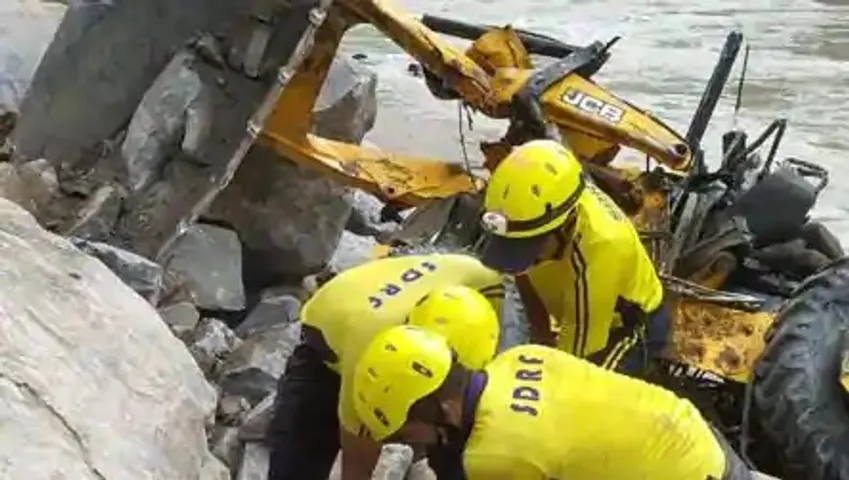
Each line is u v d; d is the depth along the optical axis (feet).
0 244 14.49
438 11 55.31
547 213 14.56
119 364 13.75
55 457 12.01
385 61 43.88
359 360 13.05
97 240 18.49
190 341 18.34
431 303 13.01
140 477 12.60
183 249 19.43
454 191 20.67
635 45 49.44
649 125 19.38
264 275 20.98
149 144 18.71
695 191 19.49
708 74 45.34
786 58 47.88
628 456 11.80
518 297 15.60
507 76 19.61
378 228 25.55
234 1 18.45
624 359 15.61
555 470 11.80
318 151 20.11
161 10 19.04
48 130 19.81
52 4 28.30
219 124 18.65
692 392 18.63
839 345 17.39
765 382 17.40
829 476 17.07
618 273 15.16
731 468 12.41
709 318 18.56
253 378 17.75
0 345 12.85
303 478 15.10
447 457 12.19
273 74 18.43
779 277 19.72
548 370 12.23
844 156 37.37
